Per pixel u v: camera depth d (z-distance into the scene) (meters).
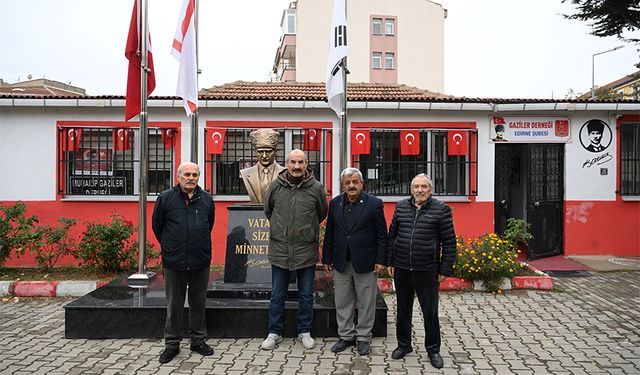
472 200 9.36
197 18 7.52
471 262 7.07
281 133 9.29
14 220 7.82
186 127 9.16
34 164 9.00
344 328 4.82
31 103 8.70
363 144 9.14
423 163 9.38
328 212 4.89
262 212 5.89
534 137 9.38
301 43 33.78
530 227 9.20
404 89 11.48
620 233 9.50
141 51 6.68
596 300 6.67
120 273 7.56
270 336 4.89
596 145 9.49
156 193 9.18
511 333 5.36
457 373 4.30
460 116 9.36
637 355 4.73
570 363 4.53
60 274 7.60
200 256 4.57
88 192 9.09
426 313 4.42
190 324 4.73
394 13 35.97
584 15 7.46
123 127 9.04
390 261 4.58
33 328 5.50
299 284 4.96
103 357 4.62
